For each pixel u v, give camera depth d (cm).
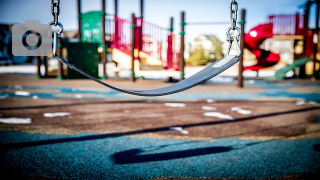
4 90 673
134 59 895
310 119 378
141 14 1002
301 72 1257
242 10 701
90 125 328
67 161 211
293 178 185
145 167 202
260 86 862
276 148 251
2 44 2998
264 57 1200
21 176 182
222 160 219
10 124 327
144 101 534
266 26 1141
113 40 976
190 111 431
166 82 916
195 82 151
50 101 509
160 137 283
